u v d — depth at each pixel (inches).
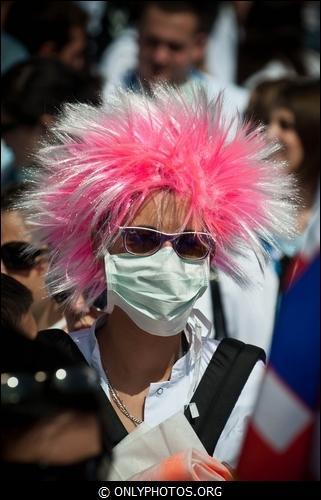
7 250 311.9
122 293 259.4
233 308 349.4
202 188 257.3
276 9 652.7
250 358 264.2
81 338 270.2
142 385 264.7
